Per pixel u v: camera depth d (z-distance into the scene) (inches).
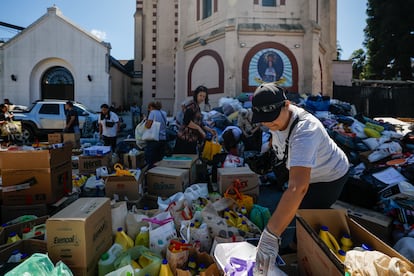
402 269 52.6
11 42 742.5
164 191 157.8
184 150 210.2
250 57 487.5
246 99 432.5
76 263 82.2
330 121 307.0
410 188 131.3
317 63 493.4
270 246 65.2
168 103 807.1
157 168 171.0
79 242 82.2
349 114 375.6
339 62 740.7
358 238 82.7
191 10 577.0
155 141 219.6
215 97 512.1
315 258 74.4
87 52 747.4
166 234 100.9
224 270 77.4
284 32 487.8
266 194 203.6
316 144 73.9
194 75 557.6
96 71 748.6
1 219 132.6
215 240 97.6
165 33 806.5
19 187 133.6
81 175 207.8
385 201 137.7
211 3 533.6
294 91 490.0
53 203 139.5
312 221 88.2
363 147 257.0
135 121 701.9
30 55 745.0
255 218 124.2
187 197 136.0
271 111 73.9
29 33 745.6
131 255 93.2
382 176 159.6
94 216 88.9
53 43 746.8
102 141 332.2
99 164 215.5
